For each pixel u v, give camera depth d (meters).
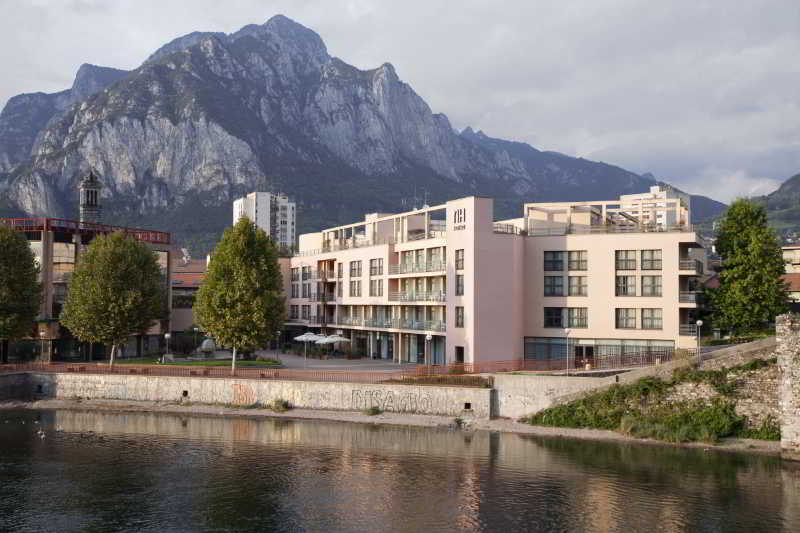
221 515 44.75
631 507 45.75
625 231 87.88
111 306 82.12
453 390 69.94
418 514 44.78
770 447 57.75
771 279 77.62
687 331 80.62
